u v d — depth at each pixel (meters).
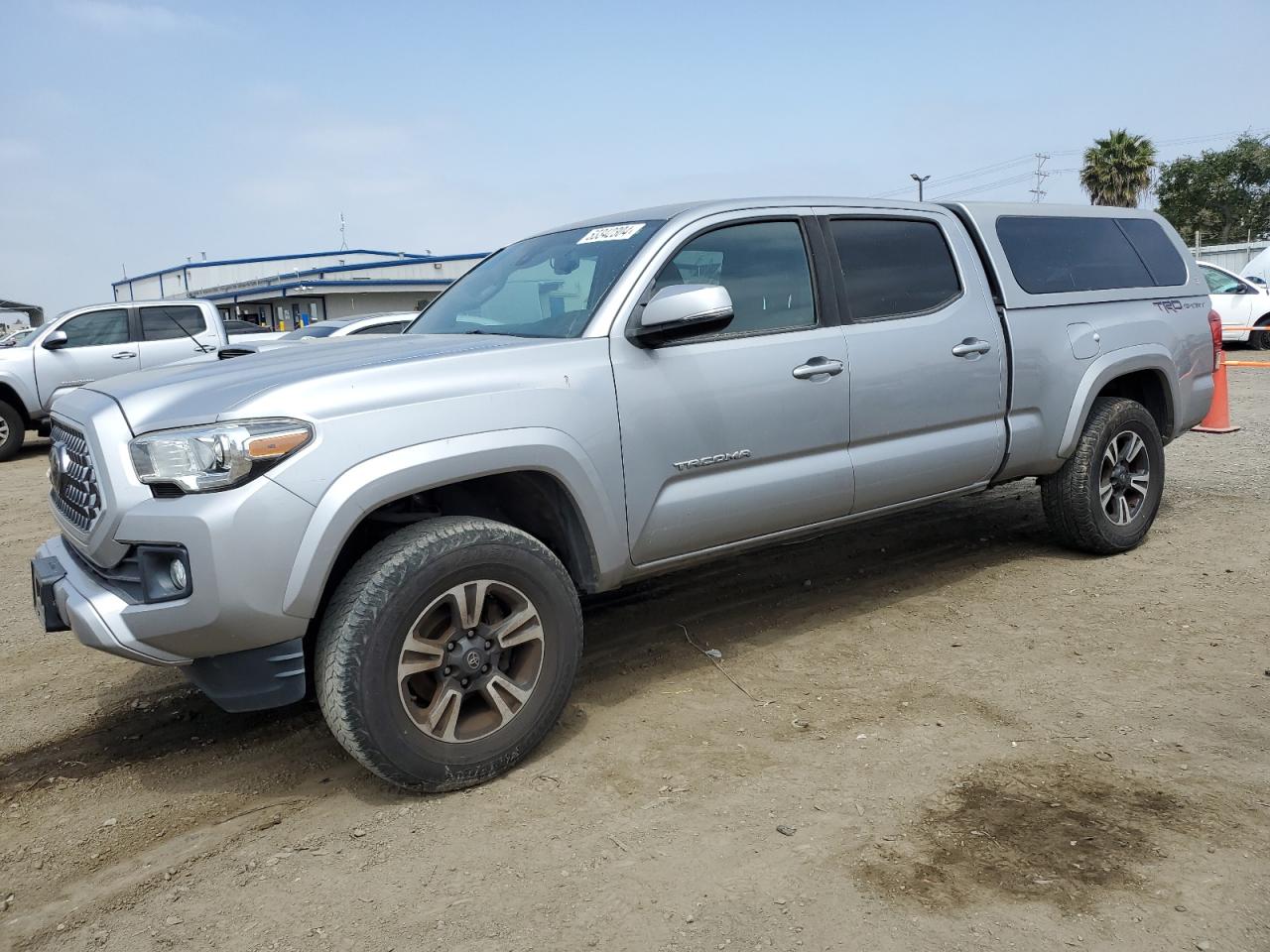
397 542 2.98
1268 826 2.68
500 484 3.49
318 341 3.98
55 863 2.83
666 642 4.38
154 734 3.71
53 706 4.02
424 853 2.75
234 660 2.89
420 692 3.14
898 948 2.23
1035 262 5.01
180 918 2.52
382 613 2.87
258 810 3.08
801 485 3.96
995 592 4.86
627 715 3.61
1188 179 57.25
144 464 2.82
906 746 3.25
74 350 12.52
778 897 2.45
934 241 4.62
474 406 3.12
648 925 2.37
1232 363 15.91
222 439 2.72
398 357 3.21
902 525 6.31
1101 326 5.18
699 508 3.68
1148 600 4.64
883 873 2.53
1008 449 4.76
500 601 3.20
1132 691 3.62
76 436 3.19
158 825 3.02
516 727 3.15
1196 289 5.88
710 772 3.13
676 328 3.42
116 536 2.87
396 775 2.96
